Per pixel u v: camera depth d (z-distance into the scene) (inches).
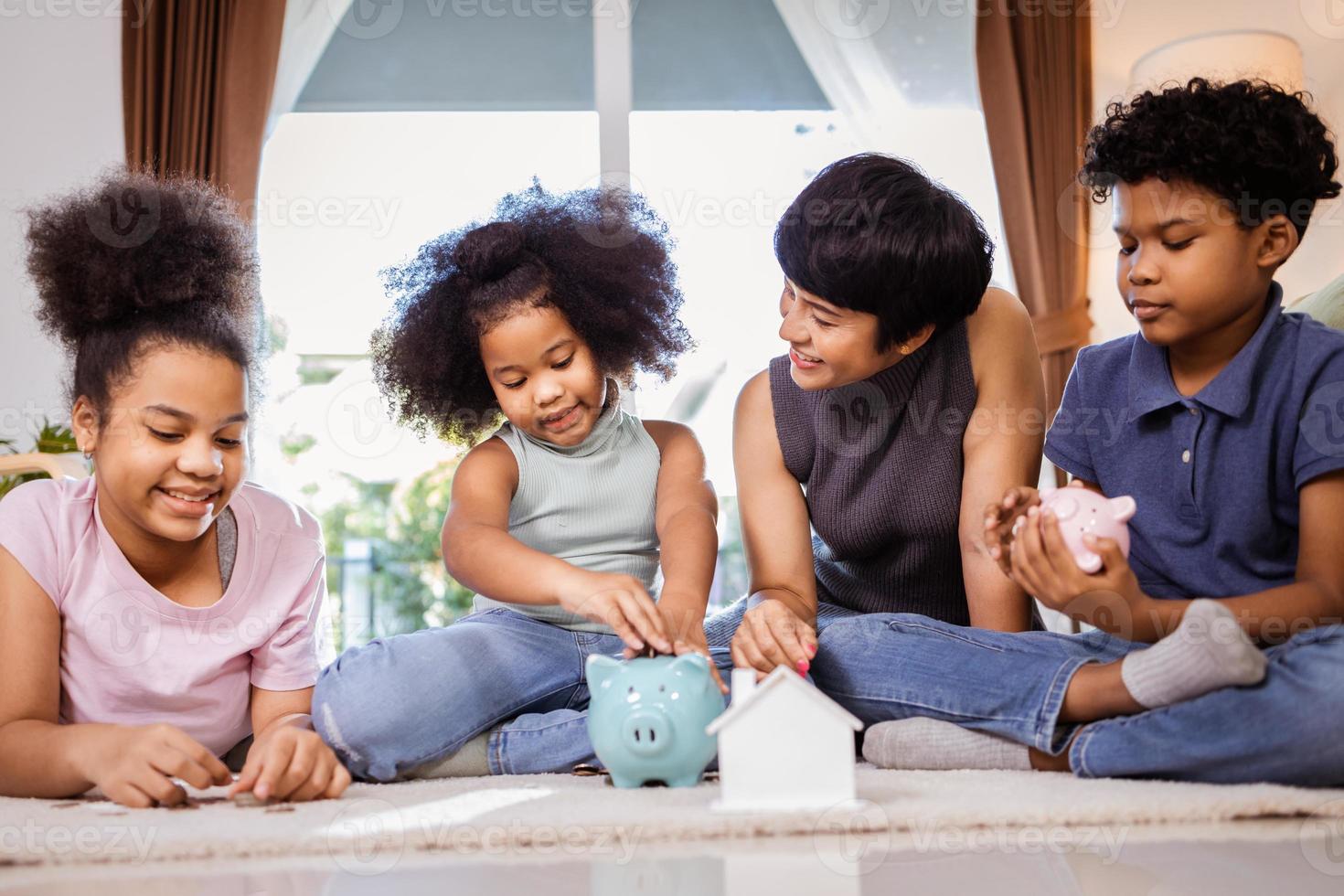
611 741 38.7
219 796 40.7
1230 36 101.1
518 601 44.8
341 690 43.4
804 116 125.6
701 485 52.7
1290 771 35.1
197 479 44.3
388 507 145.2
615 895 25.6
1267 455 44.6
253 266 52.1
